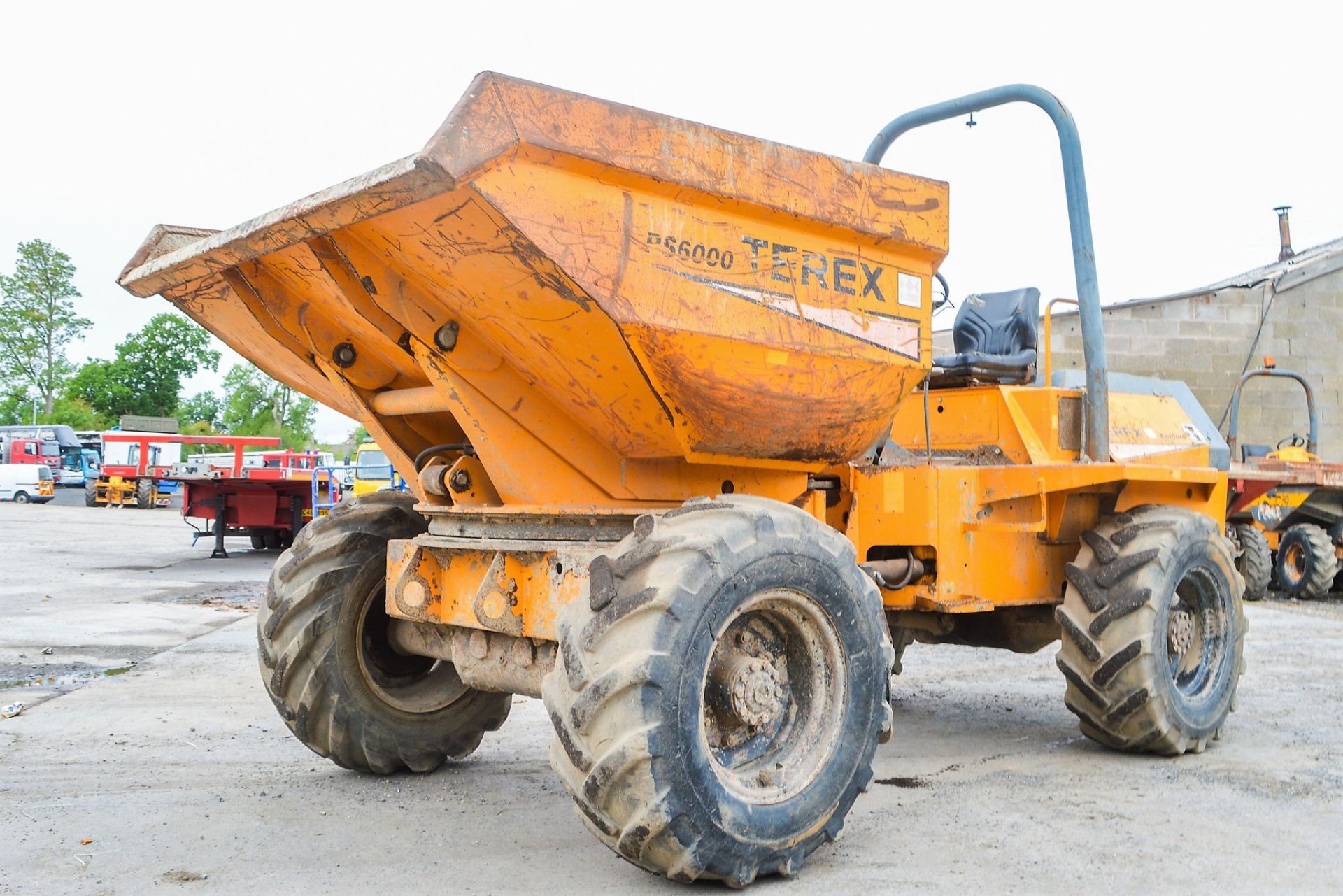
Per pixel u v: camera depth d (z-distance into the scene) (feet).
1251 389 65.82
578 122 9.68
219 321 14.11
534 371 11.29
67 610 32.78
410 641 13.83
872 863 11.41
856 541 15.15
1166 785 14.70
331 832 12.34
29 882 10.60
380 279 11.05
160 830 12.36
